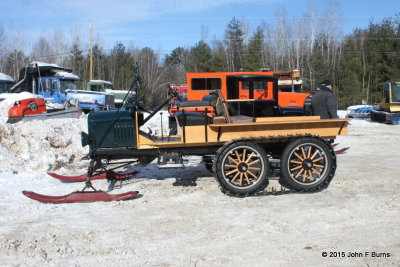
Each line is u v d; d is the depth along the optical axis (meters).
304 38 46.22
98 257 3.64
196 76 13.73
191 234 4.20
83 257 3.64
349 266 3.39
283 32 47.25
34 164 7.57
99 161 5.86
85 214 4.93
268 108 7.03
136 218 4.76
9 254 3.64
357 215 4.70
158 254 3.71
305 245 3.85
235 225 4.45
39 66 20.62
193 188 6.21
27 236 4.13
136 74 5.83
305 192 5.80
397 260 3.48
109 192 6.02
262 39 48.41
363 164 8.19
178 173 7.45
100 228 4.42
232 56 49.72
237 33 51.34
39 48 53.94
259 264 3.46
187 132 5.68
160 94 40.12
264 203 5.32
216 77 13.65
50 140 8.56
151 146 5.72
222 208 5.12
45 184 6.55
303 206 5.13
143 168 7.94
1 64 48.84
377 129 16.45
